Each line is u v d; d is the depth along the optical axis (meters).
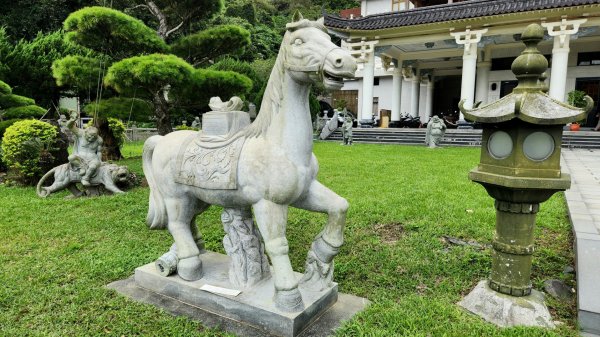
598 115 17.56
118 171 6.77
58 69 7.79
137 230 4.60
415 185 6.96
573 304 2.83
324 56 2.11
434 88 25.45
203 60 9.59
